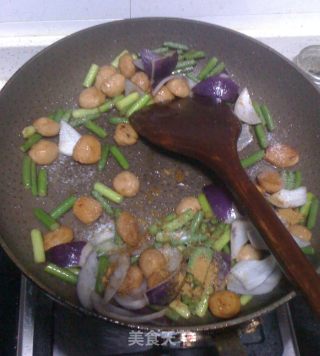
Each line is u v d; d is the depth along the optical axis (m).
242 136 0.39
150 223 0.35
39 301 0.33
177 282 0.31
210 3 0.41
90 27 0.38
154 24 0.39
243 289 0.32
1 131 0.35
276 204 0.36
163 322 0.30
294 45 0.44
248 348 0.32
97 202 0.35
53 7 0.40
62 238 0.33
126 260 0.32
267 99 0.40
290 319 0.33
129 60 0.39
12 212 0.34
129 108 0.39
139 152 0.38
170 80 0.39
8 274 0.36
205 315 0.31
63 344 0.32
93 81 0.40
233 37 0.39
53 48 0.37
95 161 0.37
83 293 0.31
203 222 0.35
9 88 0.35
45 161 0.36
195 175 0.37
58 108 0.39
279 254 0.27
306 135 0.38
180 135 0.35
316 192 0.37
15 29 0.42
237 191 0.31
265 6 0.42
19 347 0.31
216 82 0.39
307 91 0.37
